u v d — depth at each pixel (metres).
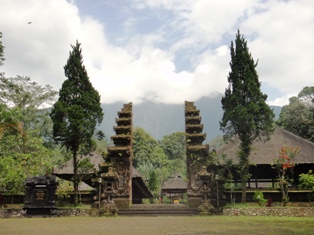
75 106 25.58
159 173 69.50
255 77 24.61
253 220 17.09
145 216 22.88
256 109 22.95
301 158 25.70
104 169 26.39
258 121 23.61
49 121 46.66
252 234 10.91
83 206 25.22
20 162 30.33
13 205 25.97
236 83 24.20
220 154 27.23
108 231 12.34
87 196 26.64
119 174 25.97
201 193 24.50
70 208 23.66
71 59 27.19
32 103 45.94
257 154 26.69
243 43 25.25
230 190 24.78
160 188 61.16
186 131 26.98
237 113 23.20
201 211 22.89
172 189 59.31
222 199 24.16
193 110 27.58
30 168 30.81
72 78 26.89
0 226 14.97
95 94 27.08
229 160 25.03
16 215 22.98
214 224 15.03
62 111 25.42
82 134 25.80
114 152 26.36
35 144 33.59
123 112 28.30
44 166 34.03
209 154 25.73
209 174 23.84
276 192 23.59
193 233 11.35
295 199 23.50
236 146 28.06
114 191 25.45
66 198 26.48
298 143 27.56
